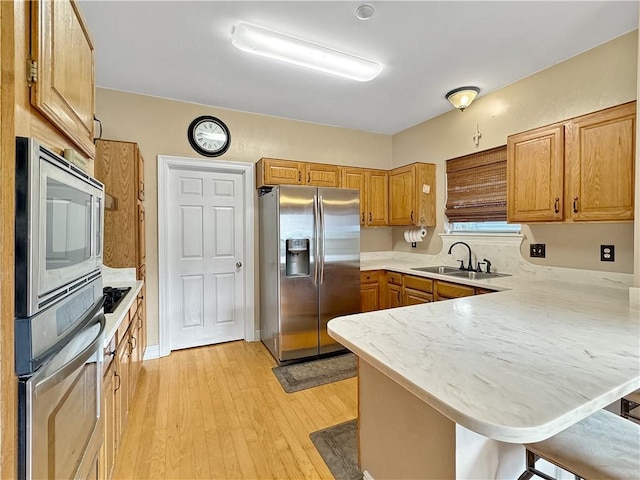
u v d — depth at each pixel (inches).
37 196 27.1
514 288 86.1
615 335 46.4
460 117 132.8
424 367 36.3
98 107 111.8
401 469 46.0
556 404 28.3
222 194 135.5
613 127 72.9
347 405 87.2
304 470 63.6
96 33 81.3
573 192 80.7
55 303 31.1
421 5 71.5
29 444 26.4
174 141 123.5
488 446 39.7
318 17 75.4
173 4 70.9
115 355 61.0
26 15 29.9
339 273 125.2
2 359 25.4
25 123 29.5
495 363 37.2
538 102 102.4
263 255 133.1
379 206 159.5
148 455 67.1
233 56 92.5
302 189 117.5
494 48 89.0
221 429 76.2
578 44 87.1
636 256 66.6
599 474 33.1
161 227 121.1
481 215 125.3
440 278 115.4
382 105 131.1
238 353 125.0
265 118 141.2
